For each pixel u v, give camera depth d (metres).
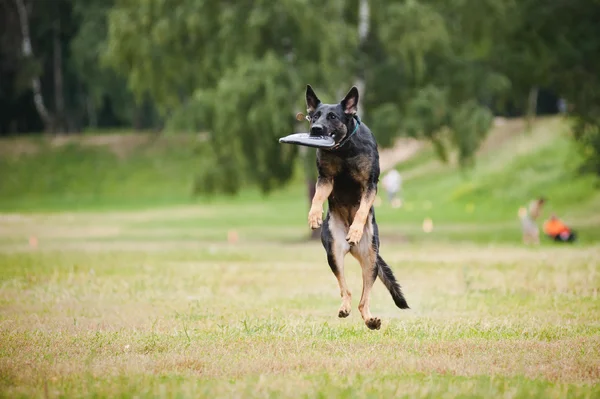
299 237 34.72
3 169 61.94
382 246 29.44
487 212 42.94
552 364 8.12
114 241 32.41
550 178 44.53
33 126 74.62
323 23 29.45
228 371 7.84
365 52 33.09
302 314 12.29
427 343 9.33
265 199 57.44
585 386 7.20
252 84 28.84
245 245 30.44
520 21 33.22
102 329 10.70
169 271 19.17
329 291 15.45
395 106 31.41
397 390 7.00
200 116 30.69
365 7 32.09
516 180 45.50
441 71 32.50
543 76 34.38
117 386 7.16
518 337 9.87
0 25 66.69
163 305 13.34
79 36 63.31
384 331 10.30
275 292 15.31
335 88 30.12
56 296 14.38
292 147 30.27
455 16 33.16
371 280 9.77
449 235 34.59
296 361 8.27
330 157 9.58
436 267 19.78
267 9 29.78
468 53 34.59
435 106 30.83
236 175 31.84
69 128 74.12
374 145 9.75
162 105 33.72
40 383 7.32
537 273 17.66
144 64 32.31
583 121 35.38
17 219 45.56
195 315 12.04
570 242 30.03
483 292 14.87
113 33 32.47
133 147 65.00
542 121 53.28
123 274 18.39
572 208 40.81
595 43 34.72
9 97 69.88
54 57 69.75
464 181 49.19
